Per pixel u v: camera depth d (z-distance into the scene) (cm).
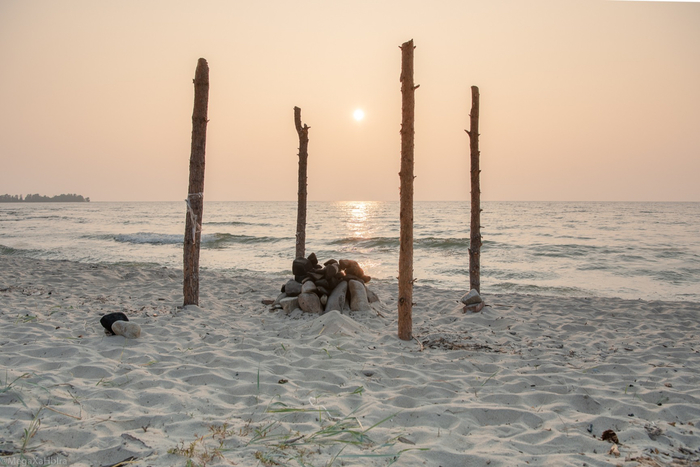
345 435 294
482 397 381
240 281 1054
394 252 2067
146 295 811
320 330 579
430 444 287
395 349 520
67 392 343
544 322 687
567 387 407
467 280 1355
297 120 948
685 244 2280
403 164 542
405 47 527
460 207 11612
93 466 243
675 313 768
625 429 320
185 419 309
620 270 1529
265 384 388
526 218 5222
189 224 697
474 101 754
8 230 3350
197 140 684
